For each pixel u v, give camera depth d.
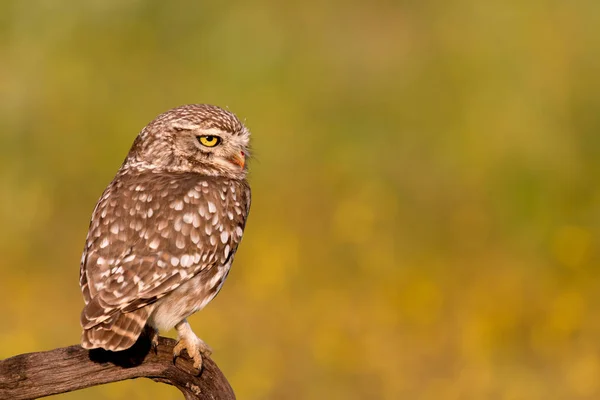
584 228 16.08
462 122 17.19
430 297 14.38
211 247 8.46
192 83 18.33
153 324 8.24
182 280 8.18
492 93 17.06
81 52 18.16
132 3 18.70
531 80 17.00
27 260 15.80
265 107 17.83
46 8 18.34
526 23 17.38
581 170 16.47
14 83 17.45
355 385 13.15
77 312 14.57
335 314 14.24
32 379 7.75
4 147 17.00
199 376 8.28
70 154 17.17
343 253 15.48
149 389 12.36
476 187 16.56
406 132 17.69
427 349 13.96
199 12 18.94
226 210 8.71
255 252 15.57
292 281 14.95
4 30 18.20
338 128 17.84
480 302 14.75
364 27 19.30
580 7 17.41
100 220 8.32
